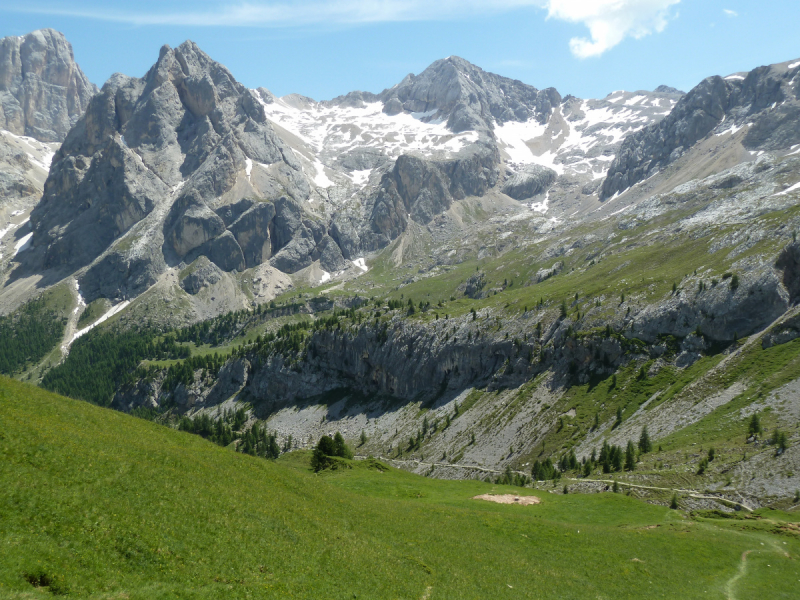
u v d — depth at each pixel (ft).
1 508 113.39
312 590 134.92
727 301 643.04
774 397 485.56
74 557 110.01
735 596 189.67
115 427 191.01
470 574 175.94
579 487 427.33
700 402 543.39
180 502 148.77
